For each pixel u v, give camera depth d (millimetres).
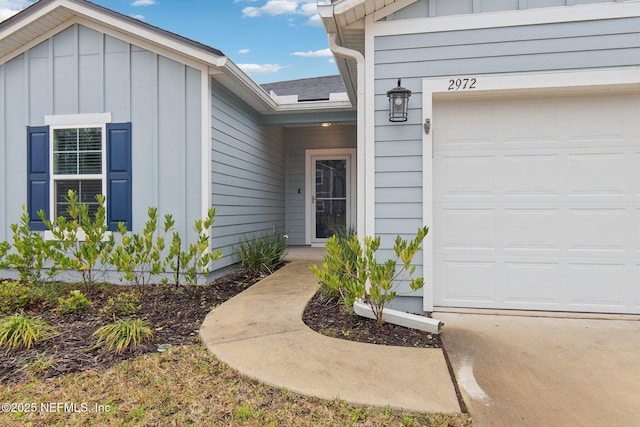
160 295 4660
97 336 3227
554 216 3848
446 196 3988
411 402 2213
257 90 6215
